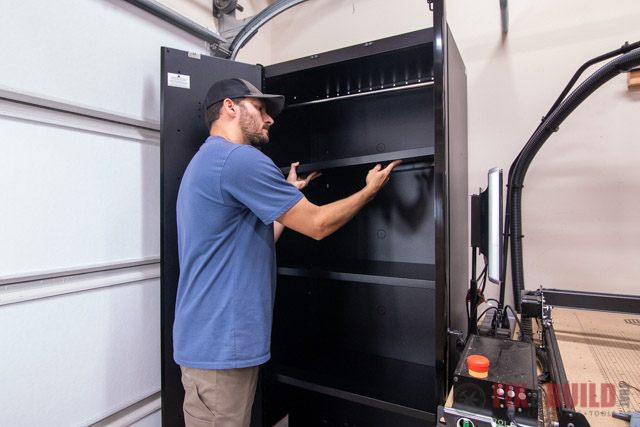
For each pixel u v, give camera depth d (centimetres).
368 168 123
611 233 118
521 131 130
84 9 96
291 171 117
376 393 103
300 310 144
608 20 118
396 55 100
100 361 100
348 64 107
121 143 106
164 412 101
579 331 97
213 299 87
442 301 87
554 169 125
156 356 116
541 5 127
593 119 120
